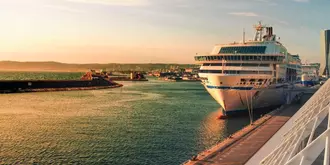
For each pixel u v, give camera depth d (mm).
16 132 72375
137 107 121812
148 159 52344
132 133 72125
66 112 106438
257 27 105375
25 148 58469
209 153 43906
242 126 77812
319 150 10906
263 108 90375
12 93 180500
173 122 86312
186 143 62875
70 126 80375
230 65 84500
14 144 61312
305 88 114312
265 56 81500
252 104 85500
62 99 151875
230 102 84438
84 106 124125
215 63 86938
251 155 42719
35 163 49750
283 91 95750
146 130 75625
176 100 151000
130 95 181000
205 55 88250
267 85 83375
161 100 150875
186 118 93000
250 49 86062
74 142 63344
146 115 99938
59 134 70688
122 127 79375
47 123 84625
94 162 50656
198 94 190375
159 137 68062
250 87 81875
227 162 39875
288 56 102250
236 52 85438
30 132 72500
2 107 117250
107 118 93875
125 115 100062
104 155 54562
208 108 118438
